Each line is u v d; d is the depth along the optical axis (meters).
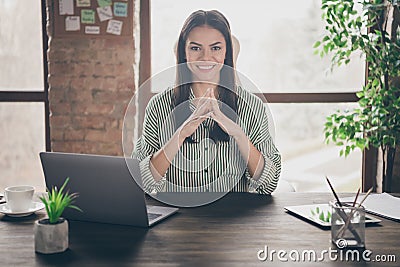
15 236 1.75
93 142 3.91
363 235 1.62
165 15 3.99
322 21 3.99
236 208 2.08
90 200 1.88
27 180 4.16
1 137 4.12
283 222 1.89
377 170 3.98
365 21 3.79
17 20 4.03
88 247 1.64
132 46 3.84
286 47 4.02
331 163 4.08
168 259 1.53
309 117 4.04
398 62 3.43
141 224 1.83
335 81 4.02
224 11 4.00
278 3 3.99
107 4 3.79
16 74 4.07
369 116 3.59
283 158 4.09
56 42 3.83
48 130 4.06
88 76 3.86
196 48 2.28
